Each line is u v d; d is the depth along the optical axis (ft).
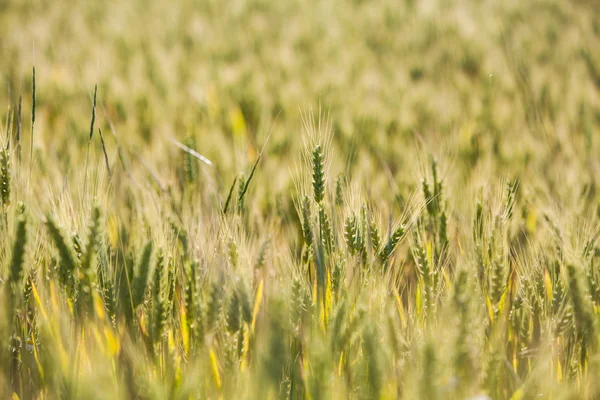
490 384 7.57
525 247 8.50
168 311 7.74
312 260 8.03
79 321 7.69
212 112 11.91
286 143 10.12
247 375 7.60
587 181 9.32
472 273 7.75
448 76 16.48
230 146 9.87
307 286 7.86
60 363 7.54
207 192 8.72
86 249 7.60
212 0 28.17
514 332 7.87
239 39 20.70
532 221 8.82
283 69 16.21
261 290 7.84
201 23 22.35
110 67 15.10
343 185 8.21
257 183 9.08
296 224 8.84
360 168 9.29
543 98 13.57
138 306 7.70
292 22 23.97
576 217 8.53
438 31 22.53
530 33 21.97
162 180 8.75
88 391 7.39
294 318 7.72
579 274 7.75
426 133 10.59
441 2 27.68
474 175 8.89
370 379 7.44
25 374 7.72
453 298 7.46
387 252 8.00
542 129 10.93
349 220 7.92
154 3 27.84
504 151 9.97
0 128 8.03
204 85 14.06
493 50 19.04
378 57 19.38
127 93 12.60
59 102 12.40
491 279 7.88
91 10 25.88
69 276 7.74
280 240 8.55
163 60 16.20
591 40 20.81
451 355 7.38
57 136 9.93
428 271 7.94
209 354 7.63
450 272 8.18
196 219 8.34
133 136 10.05
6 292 7.62
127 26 22.30
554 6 27.27
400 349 7.64
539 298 7.94
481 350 7.63
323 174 7.96
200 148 9.63
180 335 7.79
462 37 21.15
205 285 7.76
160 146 9.71
